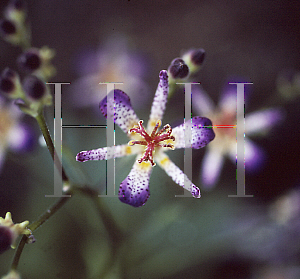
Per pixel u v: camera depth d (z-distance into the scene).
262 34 0.32
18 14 0.24
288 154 0.29
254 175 0.29
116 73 0.30
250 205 0.28
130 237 0.27
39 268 0.27
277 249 0.27
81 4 0.33
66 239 0.27
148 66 0.31
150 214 0.27
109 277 0.26
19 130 0.28
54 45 0.32
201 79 0.31
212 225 0.28
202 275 0.27
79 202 0.28
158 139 0.22
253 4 0.32
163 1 0.33
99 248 0.27
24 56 0.23
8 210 0.28
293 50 0.31
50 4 0.33
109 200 0.27
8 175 0.28
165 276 0.27
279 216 0.28
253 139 0.29
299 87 0.28
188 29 0.32
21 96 0.23
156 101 0.23
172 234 0.27
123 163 0.25
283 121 0.29
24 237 0.21
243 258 0.27
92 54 0.31
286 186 0.29
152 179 0.28
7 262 0.27
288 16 0.32
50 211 0.22
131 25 0.33
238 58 0.31
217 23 0.32
